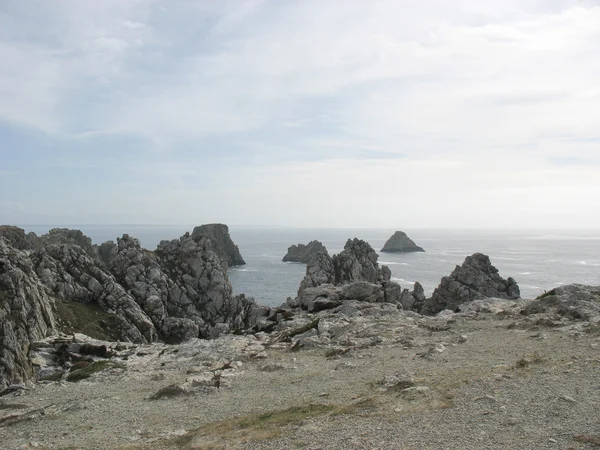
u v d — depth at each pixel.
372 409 14.67
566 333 24.06
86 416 18.39
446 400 14.73
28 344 55.19
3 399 22.64
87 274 89.12
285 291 157.00
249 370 24.41
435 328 29.58
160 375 25.19
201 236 116.50
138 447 14.35
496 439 11.32
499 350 22.23
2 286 59.31
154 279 101.75
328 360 25.14
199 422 16.48
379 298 48.84
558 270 192.38
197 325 96.12
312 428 13.48
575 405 13.17
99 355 40.66
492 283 88.38
